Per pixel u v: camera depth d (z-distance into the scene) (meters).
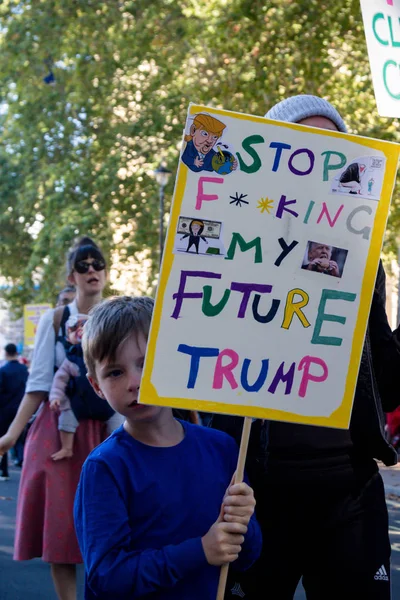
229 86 20.84
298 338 2.89
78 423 5.05
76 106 28.20
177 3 23.91
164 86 27.30
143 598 2.77
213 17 20.44
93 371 2.92
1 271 37.88
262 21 19.33
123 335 2.83
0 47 26.45
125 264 30.56
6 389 15.76
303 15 19.08
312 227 2.92
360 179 2.95
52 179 30.11
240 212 2.88
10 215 36.09
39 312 29.78
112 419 5.09
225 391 2.83
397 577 7.67
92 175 29.77
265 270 2.88
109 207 29.41
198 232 2.85
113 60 25.39
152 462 2.83
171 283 2.82
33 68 27.17
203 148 2.87
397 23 3.99
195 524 2.81
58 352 5.11
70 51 25.30
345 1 19.02
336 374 2.92
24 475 5.08
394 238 25.08
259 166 2.90
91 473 2.80
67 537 4.97
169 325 2.80
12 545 8.50
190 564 2.69
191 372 2.81
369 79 20.36
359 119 21.75
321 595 3.45
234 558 2.72
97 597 2.76
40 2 24.94
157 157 29.27
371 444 3.41
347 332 2.93
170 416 2.91
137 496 2.79
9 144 33.84
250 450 3.42
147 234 29.53
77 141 30.08
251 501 2.77
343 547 3.38
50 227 30.31
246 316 2.86
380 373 3.51
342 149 2.95
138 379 2.83
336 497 3.39
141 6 24.00
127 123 28.75
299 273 2.91
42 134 30.52
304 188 2.93
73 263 5.22
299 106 3.67
